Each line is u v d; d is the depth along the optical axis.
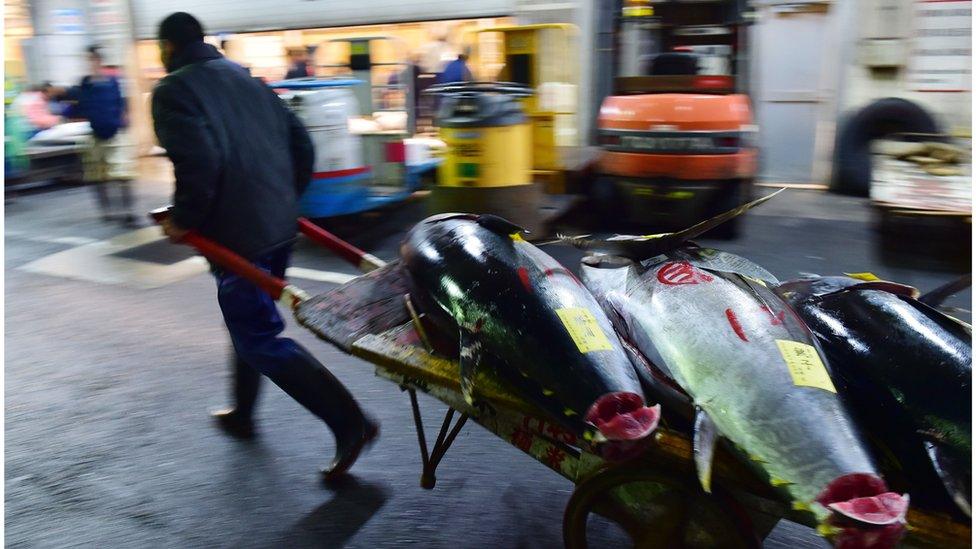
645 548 2.18
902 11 7.63
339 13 10.66
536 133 6.96
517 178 5.93
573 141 8.95
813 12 8.08
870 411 1.89
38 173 9.49
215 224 2.90
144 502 2.99
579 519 2.23
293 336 4.64
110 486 3.11
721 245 6.34
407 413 3.67
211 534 2.80
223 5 11.46
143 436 3.49
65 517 2.91
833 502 1.55
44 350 4.50
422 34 10.35
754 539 1.91
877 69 7.91
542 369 1.94
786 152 8.66
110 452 3.36
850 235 6.54
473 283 2.18
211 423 3.59
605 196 6.73
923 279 5.36
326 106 6.15
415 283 2.38
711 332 1.89
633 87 6.55
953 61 7.51
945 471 1.68
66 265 6.29
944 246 5.56
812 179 8.62
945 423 1.72
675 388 1.92
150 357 4.37
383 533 2.78
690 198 6.12
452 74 9.05
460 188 5.89
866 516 1.48
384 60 10.05
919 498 1.77
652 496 2.12
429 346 2.34
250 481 3.12
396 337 2.39
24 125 9.35
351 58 8.65
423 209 7.50
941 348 1.83
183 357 4.36
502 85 6.20
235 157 2.86
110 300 5.38
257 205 2.94
